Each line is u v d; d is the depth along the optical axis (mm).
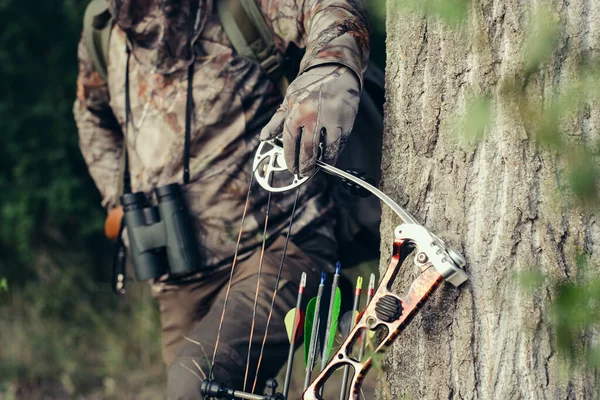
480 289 1859
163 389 5090
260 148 2057
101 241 6469
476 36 1825
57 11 6348
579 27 1740
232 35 2514
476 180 1863
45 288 6082
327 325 2010
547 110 1571
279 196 2539
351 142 2580
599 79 1623
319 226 2561
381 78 2699
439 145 1919
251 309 2465
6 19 6266
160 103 2605
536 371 1814
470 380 1880
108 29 2779
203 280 2629
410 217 1817
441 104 1909
